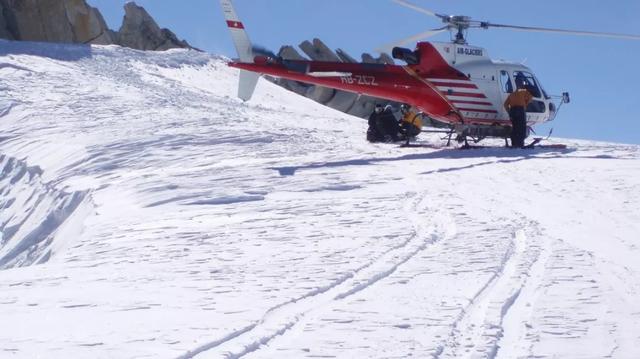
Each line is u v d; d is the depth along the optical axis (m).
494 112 21.78
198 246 10.08
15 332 5.70
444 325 5.98
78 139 21.72
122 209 14.04
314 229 10.87
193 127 23.56
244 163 17.95
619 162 17.72
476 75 21.50
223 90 37.50
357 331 5.85
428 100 21.27
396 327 5.95
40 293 7.27
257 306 6.56
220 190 14.77
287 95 39.09
